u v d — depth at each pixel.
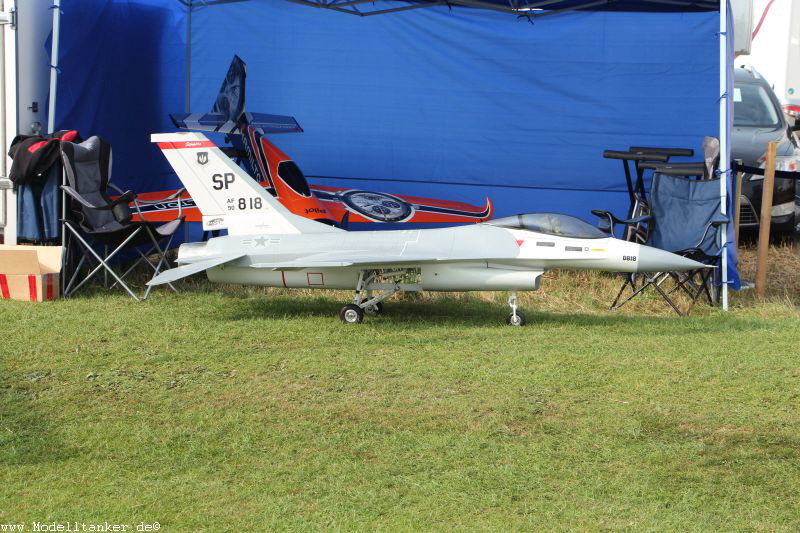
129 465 8.50
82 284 16.09
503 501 7.75
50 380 11.05
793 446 9.00
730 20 16.95
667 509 7.61
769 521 7.39
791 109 26.91
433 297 16.95
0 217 17.16
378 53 20.80
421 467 8.45
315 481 8.14
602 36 20.16
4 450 8.80
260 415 9.86
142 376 11.27
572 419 9.76
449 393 10.61
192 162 15.30
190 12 20.95
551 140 20.61
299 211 17.00
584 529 7.24
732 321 14.87
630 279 16.64
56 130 18.33
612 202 20.64
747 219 21.97
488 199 19.36
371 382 11.03
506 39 20.42
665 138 20.28
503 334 13.66
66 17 18.38
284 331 13.69
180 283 17.61
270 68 21.05
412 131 20.95
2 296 15.66
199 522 7.34
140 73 20.84
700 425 9.59
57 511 7.50
